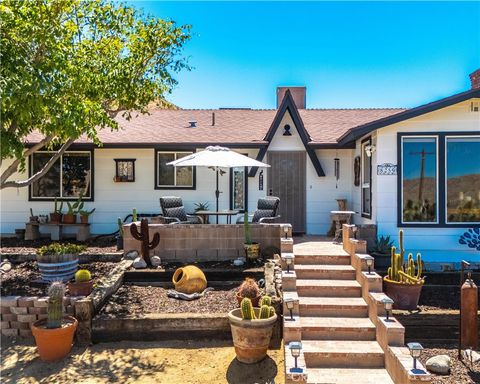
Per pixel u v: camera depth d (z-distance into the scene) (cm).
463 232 847
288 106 1162
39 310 615
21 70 588
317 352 550
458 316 633
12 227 1210
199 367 541
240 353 544
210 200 1213
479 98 825
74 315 607
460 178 848
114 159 1218
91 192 1218
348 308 637
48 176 1216
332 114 1482
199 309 656
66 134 657
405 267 765
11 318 619
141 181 1219
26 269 858
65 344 559
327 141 1172
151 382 504
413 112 830
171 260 870
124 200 1220
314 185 1199
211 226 877
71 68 703
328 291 682
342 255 768
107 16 892
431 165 853
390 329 536
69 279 775
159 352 580
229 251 879
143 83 898
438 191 849
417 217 856
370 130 858
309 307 641
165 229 870
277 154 1205
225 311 647
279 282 700
